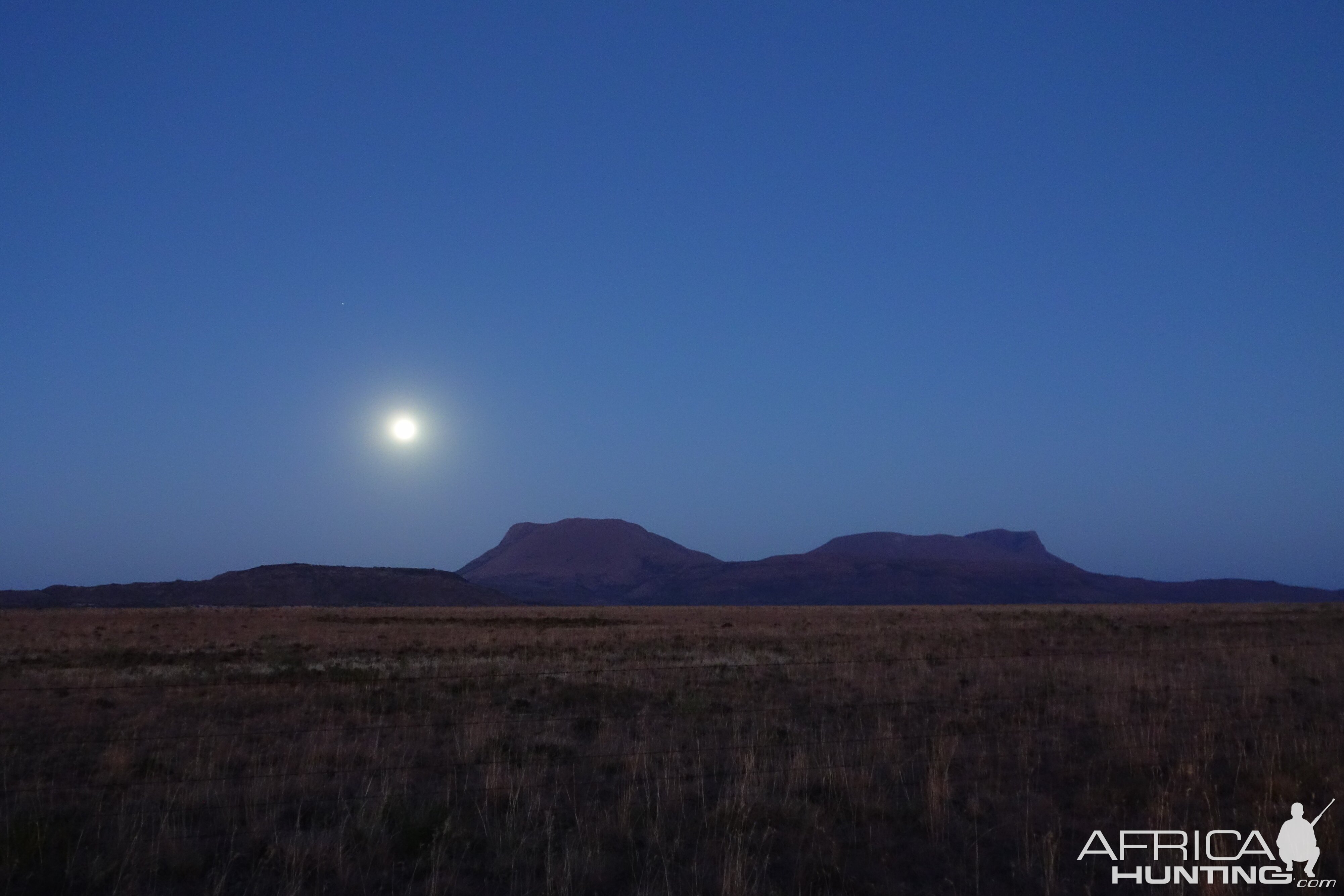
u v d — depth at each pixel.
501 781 12.04
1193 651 27.86
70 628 53.03
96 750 15.02
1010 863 10.05
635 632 46.69
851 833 10.66
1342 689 20.25
